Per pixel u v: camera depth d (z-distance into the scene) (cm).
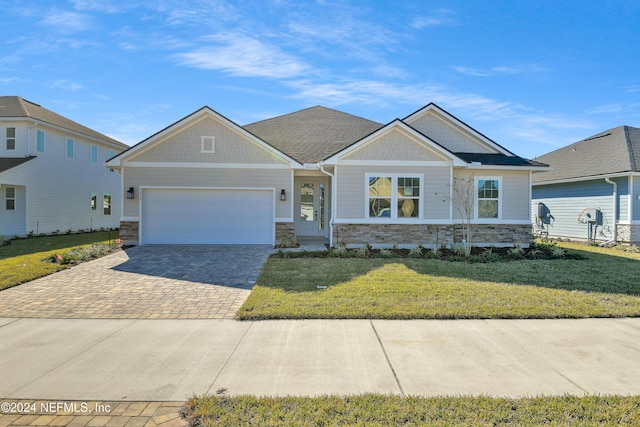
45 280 779
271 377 356
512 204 1370
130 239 1335
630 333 474
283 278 766
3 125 1798
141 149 1334
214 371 368
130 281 769
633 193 1474
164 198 1350
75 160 2098
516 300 609
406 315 534
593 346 432
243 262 979
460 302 596
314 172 1484
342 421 282
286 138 1602
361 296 629
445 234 1273
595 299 617
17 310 572
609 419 285
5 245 1397
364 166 1262
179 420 286
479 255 1102
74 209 2092
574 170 1748
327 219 1605
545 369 373
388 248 1255
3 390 330
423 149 1271
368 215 1259
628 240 1469
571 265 945
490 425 277
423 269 870
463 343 440
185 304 605
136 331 482
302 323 510
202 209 1356
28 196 1773
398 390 331
